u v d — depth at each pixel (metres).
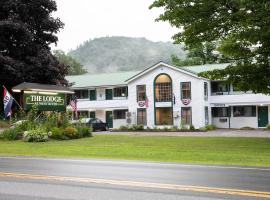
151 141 30.20
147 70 52.34
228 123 51.72
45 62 47.22
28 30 47.28
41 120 33.81
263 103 49.00
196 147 25.73
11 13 48.34
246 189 10.61
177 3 28.88
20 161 17.88
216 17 28.36
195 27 28.39
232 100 50.91
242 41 28.52
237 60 29.83
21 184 11.62
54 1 50.56
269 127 46.94
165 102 51.59
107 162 17.28
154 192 10.32
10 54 48.25
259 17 25.66
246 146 25.89
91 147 26.11
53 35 51.22
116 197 9.75
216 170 14.52
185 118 50.59
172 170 14.51
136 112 53.19
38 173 13.84
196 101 49.91
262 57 28.36
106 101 58.03
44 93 33.38
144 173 13.73
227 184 11.43
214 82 52.16
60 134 31.89
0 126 40.25
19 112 41.47
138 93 53.19
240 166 15.84
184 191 10.41
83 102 59.31
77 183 11.73
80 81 60.81
